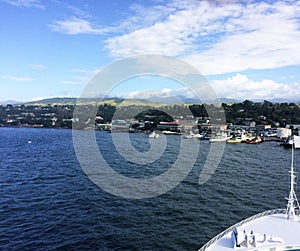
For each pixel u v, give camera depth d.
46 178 76.00
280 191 64.00
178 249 37.34
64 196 59.38
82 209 51.59
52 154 123.00
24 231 42.38
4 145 159.25
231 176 79.25
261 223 29.89
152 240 39.69
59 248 37.47
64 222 45.69
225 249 25.27
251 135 194.38
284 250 25.08
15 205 53.72
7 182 71.81
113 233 41.81
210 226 44.31
